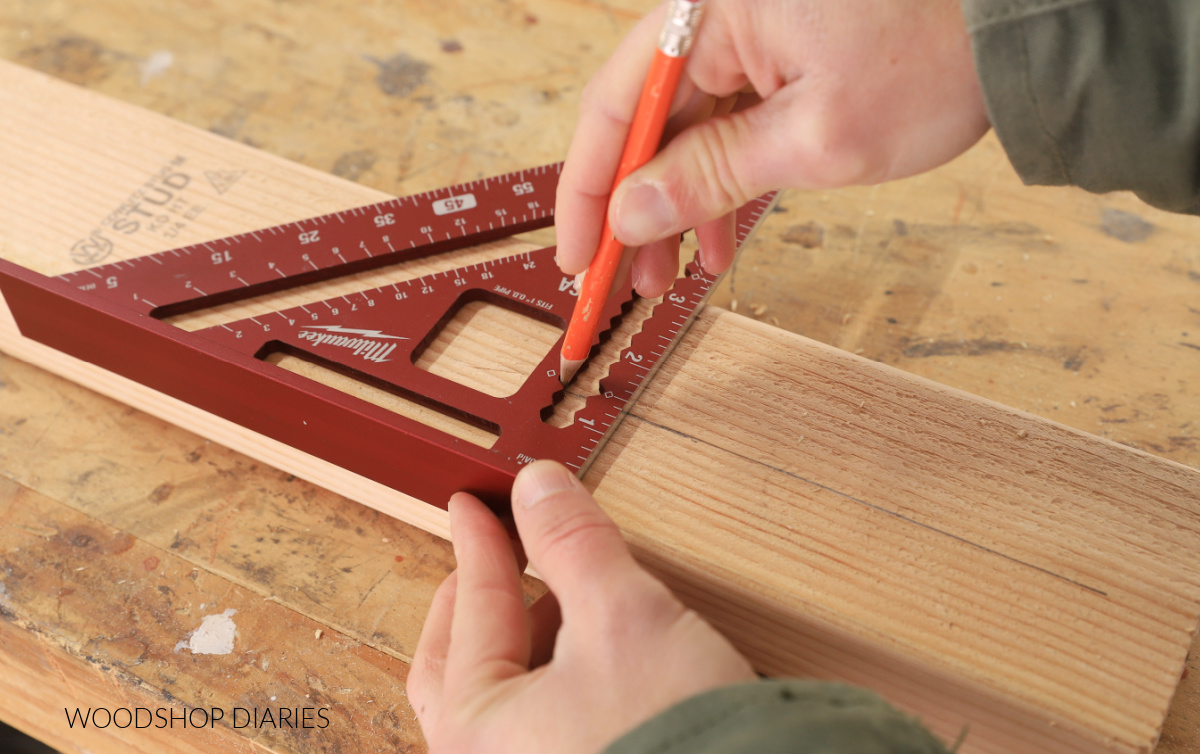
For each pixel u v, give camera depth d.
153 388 0.95
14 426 1.00
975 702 0.69
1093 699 0.66
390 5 1.46
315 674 0.84
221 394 0.90
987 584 0.72
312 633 0.86
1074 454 0.80
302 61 1.39
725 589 0.73
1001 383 1.03
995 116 0.60
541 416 0.82
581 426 0.81
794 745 0.41
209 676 0.83
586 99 0.68
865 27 0.59
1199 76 0.55
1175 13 0.55
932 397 0.84
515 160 1.27
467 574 0.70
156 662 0.84
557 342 0.89
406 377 0.85
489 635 0.65
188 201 1.02
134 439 1.00
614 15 1.46
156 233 0.99
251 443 0.95
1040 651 0.68
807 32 0.60
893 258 1.15
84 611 0.87
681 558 0.73
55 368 1.03
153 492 0.95
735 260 1.15
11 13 1.44
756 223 0.99
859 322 1.09
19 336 1.01
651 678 0.54
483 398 0.83
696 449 0.80
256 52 1.40
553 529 0.62
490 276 0.94
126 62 1.38
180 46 1.40
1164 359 1.04
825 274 1.13
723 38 0.62
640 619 0.56
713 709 0.46
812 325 1.09
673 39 0.60
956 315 1.09
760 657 0.78
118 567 0.90
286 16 1.45
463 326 0.91
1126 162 0.62
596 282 0.75
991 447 0.80
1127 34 0.56
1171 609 0.70
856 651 0.71
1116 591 0.71
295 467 0.94
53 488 0.95
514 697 0.58
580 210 0.73
